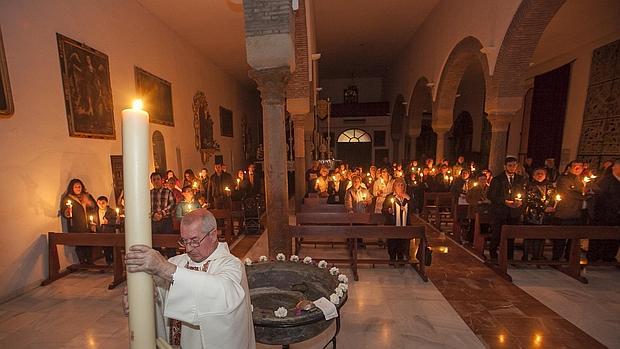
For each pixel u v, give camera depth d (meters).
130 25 8.38
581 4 8.55
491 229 6.42
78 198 5.94
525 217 6.05
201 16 9.98
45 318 4.17
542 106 12.52
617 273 5.43
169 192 5.99
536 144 12.88
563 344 3.50
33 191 5.30
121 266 5.33
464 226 7.80
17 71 5.06
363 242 7.08
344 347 3.45
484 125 18.73
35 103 5.37
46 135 5.58
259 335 2.26
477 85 19.36
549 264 5.44
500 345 3.48
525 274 5.43
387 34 15.07
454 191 9.06
